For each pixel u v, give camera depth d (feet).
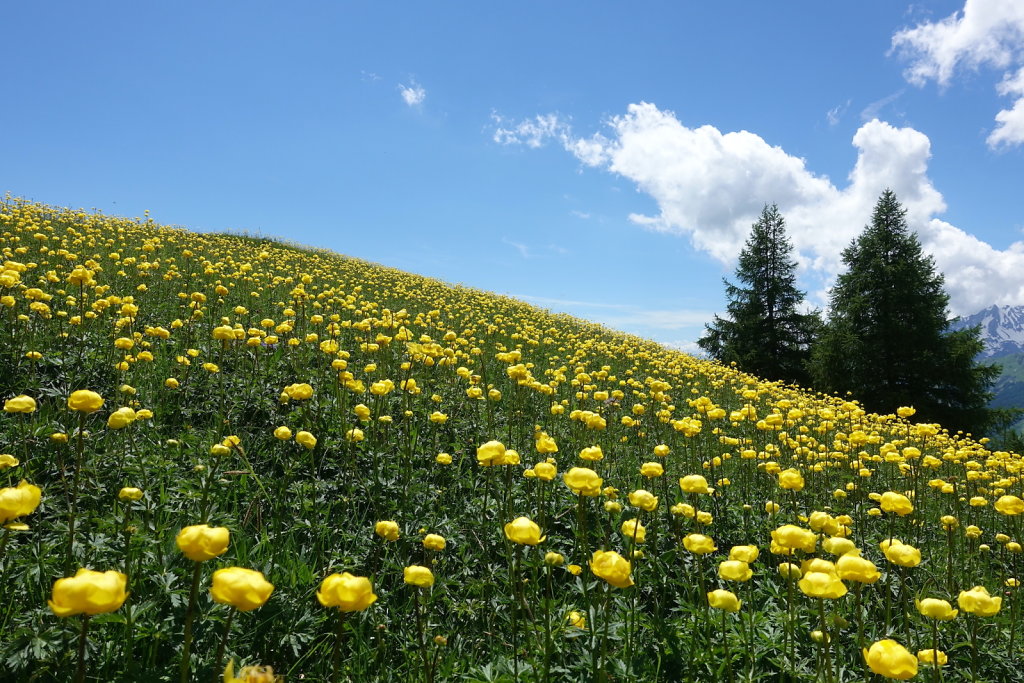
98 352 16.84
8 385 14.17
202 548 4.54
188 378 16.65
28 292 16.01
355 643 8.54
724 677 8.42
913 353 93.50
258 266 46.39
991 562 15.05
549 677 7.91
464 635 9.61
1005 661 10.11
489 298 68.85
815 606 10.27
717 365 58.85
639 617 9.66
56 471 11.39
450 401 20.12
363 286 51.52
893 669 5.19
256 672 4.20
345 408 15.79
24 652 6.81
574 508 13.58
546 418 21.06
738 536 13.87
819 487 19.02
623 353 45.85
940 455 26.55
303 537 10.94
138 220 59.72
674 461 19.63
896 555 7.16
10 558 8.27
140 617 7.32
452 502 13.46
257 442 14.16
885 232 103.35
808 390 71.92
